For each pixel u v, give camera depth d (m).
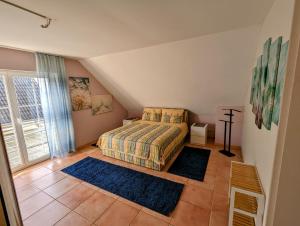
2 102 2.86
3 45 2.64
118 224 1.85
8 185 0.56
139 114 5.53
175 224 1.83
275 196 0.86
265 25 1.89
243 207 1.53
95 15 1.72
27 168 3.14
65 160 3.45
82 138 4.20
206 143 4.17
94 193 2.38
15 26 1.92
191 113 4.47
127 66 3.63
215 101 3.79
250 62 2.67
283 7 1.27
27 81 3.15
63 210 2.07
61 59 3.51
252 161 2.16
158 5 1.57
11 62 2.88
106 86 4.69
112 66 3.80
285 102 0.77
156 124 4.20
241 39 2.36
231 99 3.60
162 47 2.85
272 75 1.34
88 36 2.34
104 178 2.74
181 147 3.96
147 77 3.76
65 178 2.77
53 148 3.49
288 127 0.77
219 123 3.94
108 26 2.01
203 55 2.80
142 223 1.85
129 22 1.92
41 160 3.40
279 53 1.23
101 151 3.84
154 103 4.66
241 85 3.17
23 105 3.12
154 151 2.89
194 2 1.54
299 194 0.81
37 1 1.42
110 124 5.08
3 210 0.56
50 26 1.96
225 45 2.52
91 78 4.34
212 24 2.05
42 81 3.23
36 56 3.12
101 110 4.70
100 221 1.90
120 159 3.39
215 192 2.32
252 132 2.30
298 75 0.73
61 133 3.58
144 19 1.85
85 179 2.73
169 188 2.42
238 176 1.73
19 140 3.07
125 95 4.81
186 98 4.02
